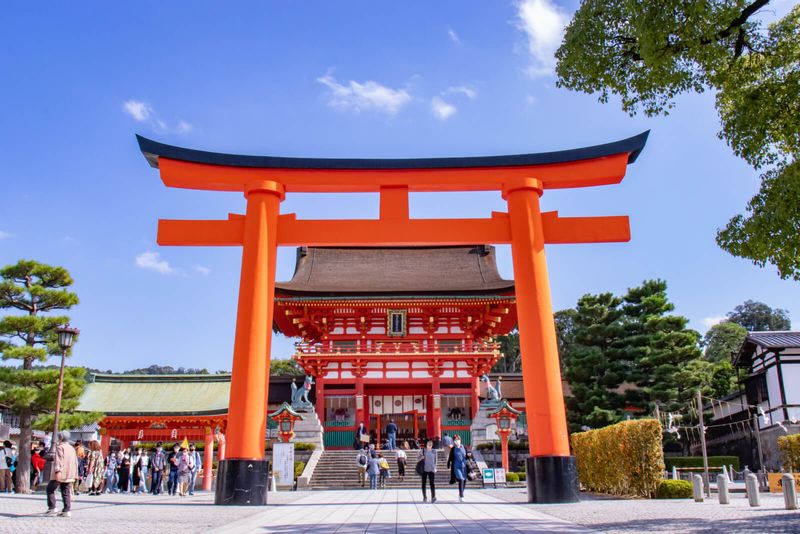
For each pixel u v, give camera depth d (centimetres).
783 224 1175
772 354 4069
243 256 1895
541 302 1844
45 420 2700
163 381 4216
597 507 1583
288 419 3288
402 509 1661
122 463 2920
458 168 1977
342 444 4050
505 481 2880
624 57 1373
